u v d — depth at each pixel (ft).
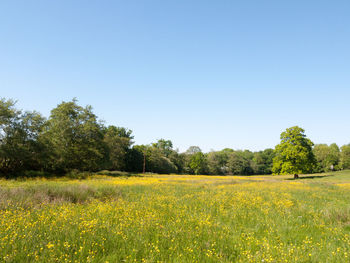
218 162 357.61
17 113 103.60
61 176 111.04
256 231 22.85
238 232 22.18
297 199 45.37
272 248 17.17
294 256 15.53
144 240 17.67
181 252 16.26
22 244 15.19
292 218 27.76
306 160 152.76
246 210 31.65
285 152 156.25
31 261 13.42
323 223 26.00
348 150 298.15
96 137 149.38
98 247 16.26
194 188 63.82
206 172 342.44
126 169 249.55
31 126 106.73
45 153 108.68
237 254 16.87
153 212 27.58
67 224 19.84
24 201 29.60
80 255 14.53
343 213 28.73
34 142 106.01
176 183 83.66
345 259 15.64
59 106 142.31
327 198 48.44
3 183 58.08
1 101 100.68
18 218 21.13
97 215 24.75
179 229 21.17
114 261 14.62
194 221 24.58
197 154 328.49
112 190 45.65
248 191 56.59
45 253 14.29
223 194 47.06
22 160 103.04
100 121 157.58
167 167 287.28
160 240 18.34
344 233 22.04
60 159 119.24
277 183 96.02
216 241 18.97
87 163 145.07
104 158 162.71
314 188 73.05
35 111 110.32
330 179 143.13
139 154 263.90
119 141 226.17
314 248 17.69
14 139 98.07
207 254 15.66
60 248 15.46
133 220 22.86
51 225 19.45
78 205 31.14
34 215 23.68
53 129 128.06
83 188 41.91
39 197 33.30
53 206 28.66
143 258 14.51
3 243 15.03
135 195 44.24
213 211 30.48
